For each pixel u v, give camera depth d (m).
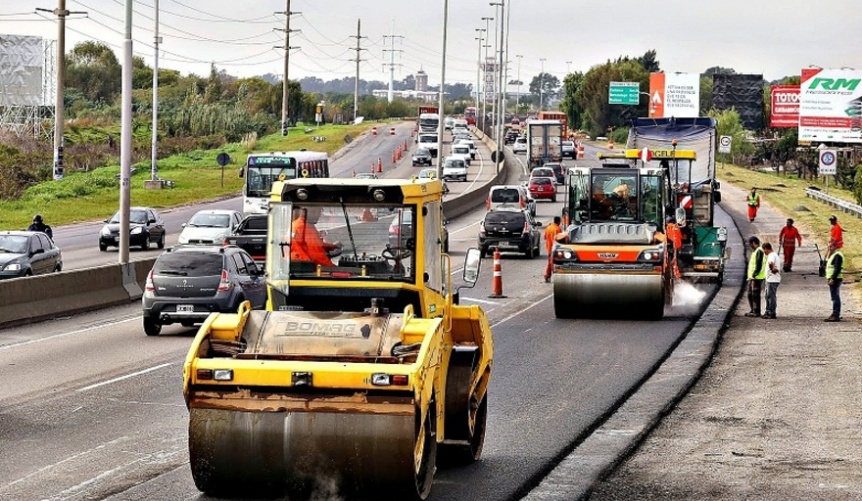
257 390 18.75
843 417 27.91
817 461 23.23
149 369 34.53
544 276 66.00
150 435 25.00
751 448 24.41
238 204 127.12
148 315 42.38
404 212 21.23
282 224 21.52
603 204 51.28
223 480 18.97
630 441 24.88
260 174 92.81
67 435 24.98
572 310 47.66
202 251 43.06
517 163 199.12
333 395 18.59
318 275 21.33
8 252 57.91
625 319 48.06
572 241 48.06
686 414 28.23
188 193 136.00
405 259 21.23
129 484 20.59
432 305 21.66
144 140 199.62
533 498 20.00
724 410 28.77
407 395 18.39
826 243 88.56
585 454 23.64
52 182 130.25
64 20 117.25
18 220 104.94
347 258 21.33
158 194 133.62
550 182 133.62
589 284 47.06
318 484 18.77
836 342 41.59
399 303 21.17
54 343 40.69
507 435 25.36
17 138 160.38
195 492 19.94
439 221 22.58
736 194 140.75
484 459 23.02
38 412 27.61
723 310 51.78
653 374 34.28
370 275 21.27
